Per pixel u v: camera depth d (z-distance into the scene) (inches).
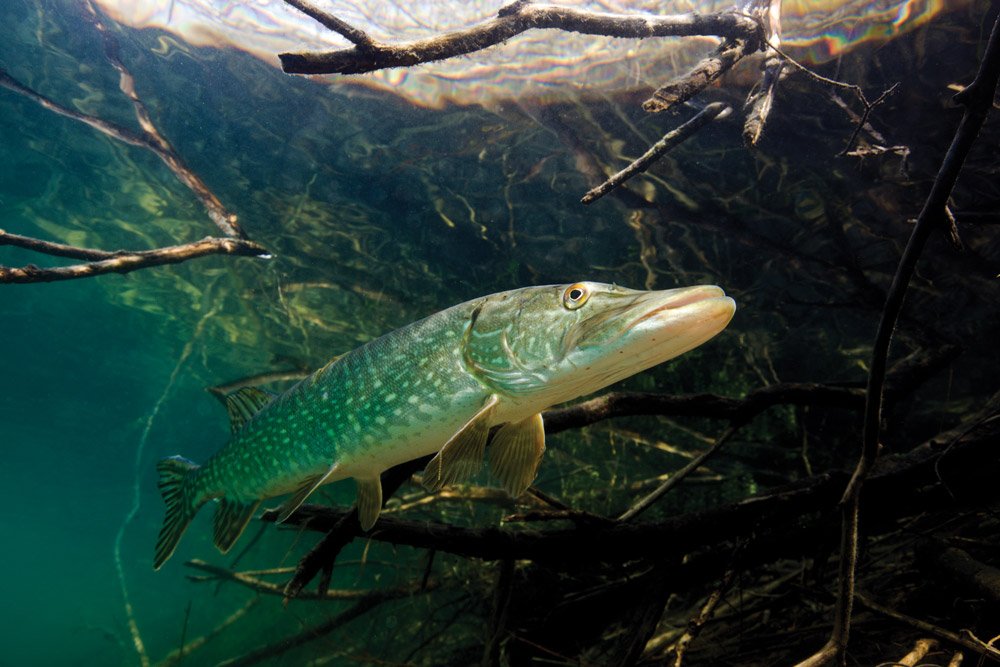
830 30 38.5
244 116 62.8
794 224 55.2
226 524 25.3
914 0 35.8
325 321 101.9
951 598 32.7
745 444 83.8
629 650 30.9
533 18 25.0
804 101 43.6
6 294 128.0
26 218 92.8
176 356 139.3
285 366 126.3
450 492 62.0
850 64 39.9
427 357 20.9
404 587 57.8
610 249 66.8
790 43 39.6
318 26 50.7
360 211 72.6
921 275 54.5
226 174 71.4
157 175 75.1
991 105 18.3
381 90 55.2
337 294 92.3
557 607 40.2
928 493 34.9
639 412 36.1
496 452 20.5
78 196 84.4
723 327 17.1
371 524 21.9
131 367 157.0
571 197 61.1
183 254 45.1
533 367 19.1
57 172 80.3
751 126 30.4
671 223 60.2
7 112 71.4
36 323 141.9
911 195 47.9
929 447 37.2
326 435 22.4
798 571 44.4
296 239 81.4
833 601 32.0
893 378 47.3
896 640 32.1
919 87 39.9
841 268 57.4
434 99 54.7
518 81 50.8
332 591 56.9
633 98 48.5
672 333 17.3
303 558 27.6
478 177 62.5
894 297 21.4
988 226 47.4
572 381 18.8
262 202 75.1
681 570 36.4
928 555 33.4
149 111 65.1
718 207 56.3
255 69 56.8
